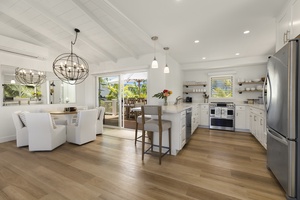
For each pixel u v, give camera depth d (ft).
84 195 5.34
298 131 4.78
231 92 16.60
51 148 9.57
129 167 7.44
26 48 12.34
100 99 18.22
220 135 13.29
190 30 8.87
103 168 7.34
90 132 11.55
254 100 15.30
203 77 17.92
